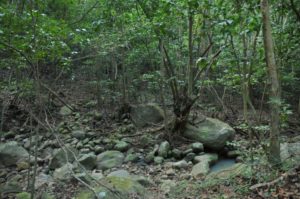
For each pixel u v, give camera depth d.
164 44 8.30
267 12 5.06
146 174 6.48
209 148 7.54
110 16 8.55
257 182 5.07
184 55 9.55
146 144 7.92
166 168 6.74
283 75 8.40
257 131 6.88
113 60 10.85
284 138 7.77
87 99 11.80
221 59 7.38
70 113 10.45
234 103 10.87
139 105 9.71
